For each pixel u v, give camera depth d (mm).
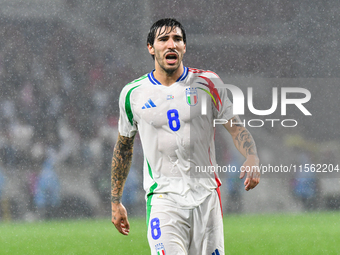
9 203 39812
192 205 10227
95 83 47750
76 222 33625
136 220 32094
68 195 40625
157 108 10383
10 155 42719
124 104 10742
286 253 21469
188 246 10492
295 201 41094
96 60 48969
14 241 25281
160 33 10273
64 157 42906
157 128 10430
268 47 53344
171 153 10344
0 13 49375
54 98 46594
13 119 45000
